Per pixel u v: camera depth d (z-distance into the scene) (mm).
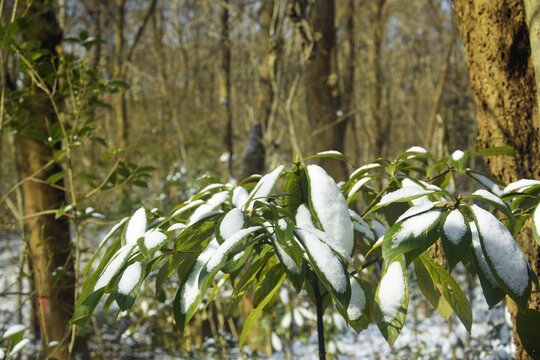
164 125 7516
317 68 6008
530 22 1098
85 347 3105
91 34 9453
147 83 10453
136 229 1011
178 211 1062
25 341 1712
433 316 6555
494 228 795
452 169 1203
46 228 2877
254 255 1091
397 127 11578
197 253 1046
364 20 10398
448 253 782
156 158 7340
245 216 928
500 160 1415
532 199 1051
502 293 855
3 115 2535
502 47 1356
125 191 3623
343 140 6379
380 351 5176
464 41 1478
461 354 3439
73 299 2902
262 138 5809
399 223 845
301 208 1062
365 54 10602
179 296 892
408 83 12523
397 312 933
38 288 2617
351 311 985
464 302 988
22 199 4285
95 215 2447
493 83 1392
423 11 9211
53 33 2896
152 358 4461
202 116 10617
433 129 5703
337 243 875
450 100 5008
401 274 960
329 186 987
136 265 890
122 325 4262
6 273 4172
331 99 6121
